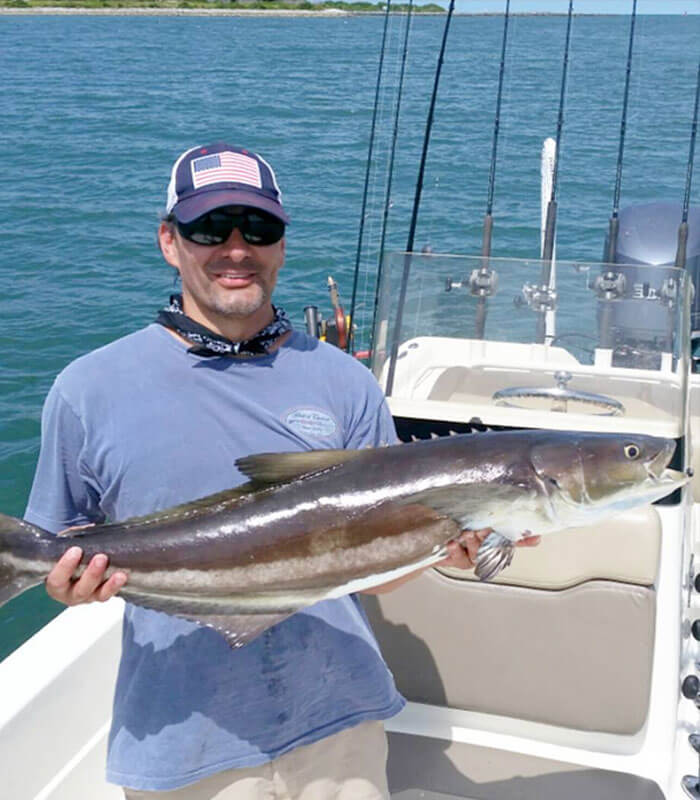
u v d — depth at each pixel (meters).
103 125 24.31
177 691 2.29
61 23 78.44
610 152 19.67
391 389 3.80
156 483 2.27
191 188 2.25
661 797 3.06
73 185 18.17
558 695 3.28
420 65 33.97
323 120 24.38
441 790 3.11
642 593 3.18
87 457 2.29
